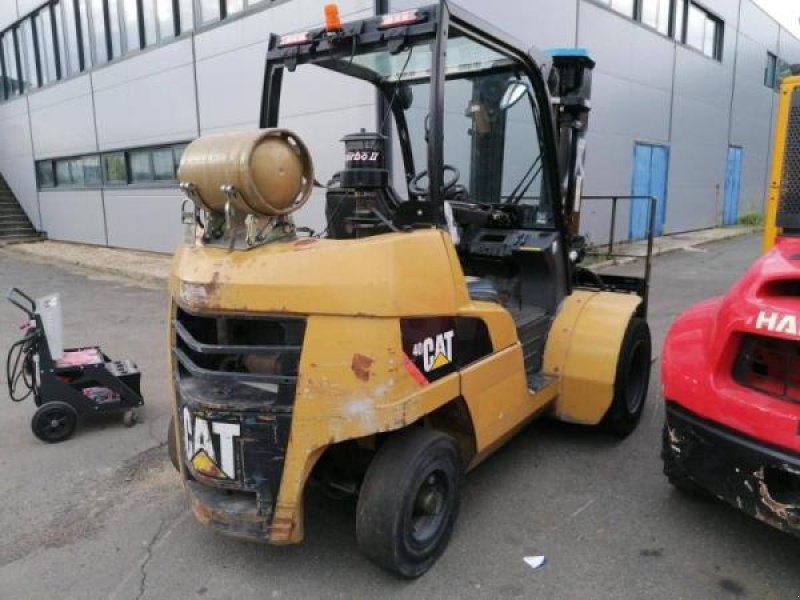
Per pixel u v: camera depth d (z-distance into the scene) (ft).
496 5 31.89
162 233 46.24
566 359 12.85
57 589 9.23
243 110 36.45
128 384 15.47
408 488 8.75
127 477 12.67
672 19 52.49
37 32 58.23
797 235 11.55
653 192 53.36
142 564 9.80
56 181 59.93
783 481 8.18
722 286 32.99
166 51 41.50
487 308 10.40
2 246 57.41
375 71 12.78
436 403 8.95
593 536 10.27
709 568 9.40
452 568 9.51
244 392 8.92
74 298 32.32
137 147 46.65
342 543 10.24
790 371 8.14
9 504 11.66
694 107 58.65
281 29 32.91
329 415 8.29
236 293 8.48
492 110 13.91
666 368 9.52
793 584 9.04
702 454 8.85
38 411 14.11
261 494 8.71
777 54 79.20
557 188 13.05
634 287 15.49
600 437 14.08
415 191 12.64
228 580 9.38
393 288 8.23
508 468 12.64
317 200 31.48
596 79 42.50
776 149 11.75
